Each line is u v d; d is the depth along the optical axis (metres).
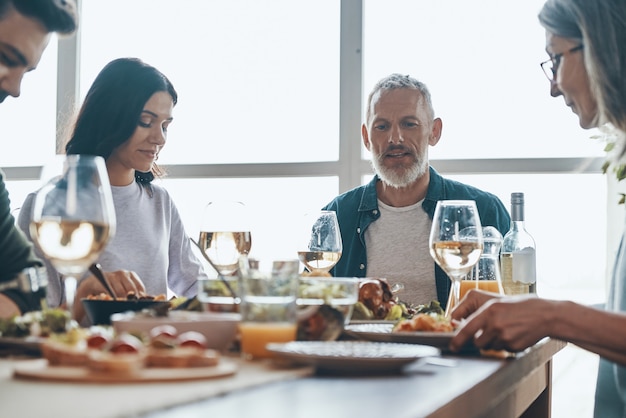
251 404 0.77
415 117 2.96
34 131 4.24
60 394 0.77
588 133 3.59
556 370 3.49
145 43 4.17
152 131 2.64
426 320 1.36
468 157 3.75
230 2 4.08
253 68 4.05
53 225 1.02
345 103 3.91
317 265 2.16
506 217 3.06
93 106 2.63
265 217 4.01
